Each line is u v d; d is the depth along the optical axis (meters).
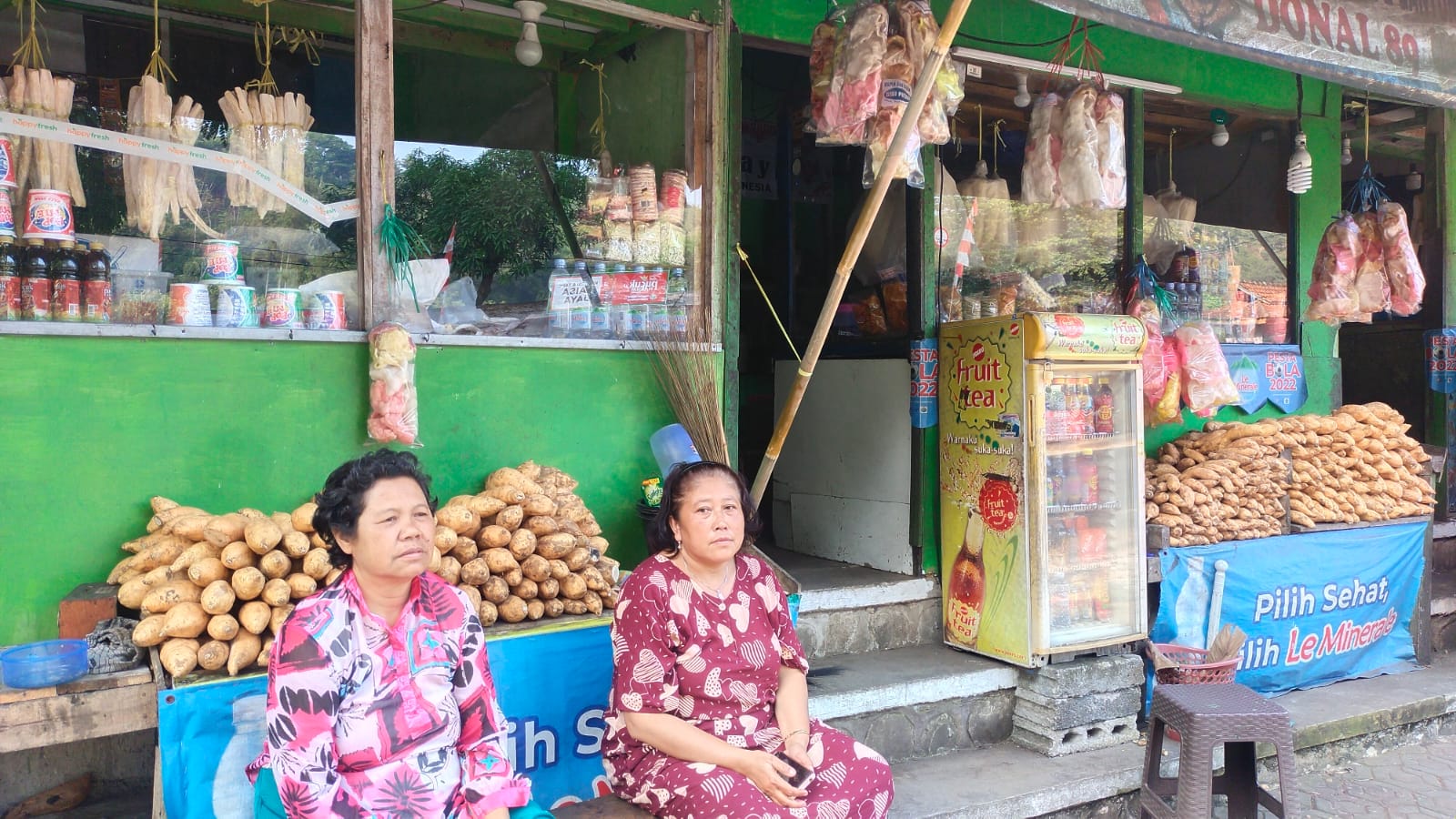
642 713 2.44
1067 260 4.62
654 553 2.64
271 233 2.92
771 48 3.94
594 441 3.43
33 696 2.17
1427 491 4.94
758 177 5.45
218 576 2.40
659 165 3.66
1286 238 5.25
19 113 2.60
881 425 4.35
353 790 1.99
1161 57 4.74
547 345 3.32
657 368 3.54
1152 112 4.99
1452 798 3.78
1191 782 3.07
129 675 2.26
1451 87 3.85
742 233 5.41
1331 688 4.51
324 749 1.94
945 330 4.04
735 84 3.65
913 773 3.41
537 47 3.55
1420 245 6.40
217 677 2.29
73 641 2.29
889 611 4.00
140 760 3.01
